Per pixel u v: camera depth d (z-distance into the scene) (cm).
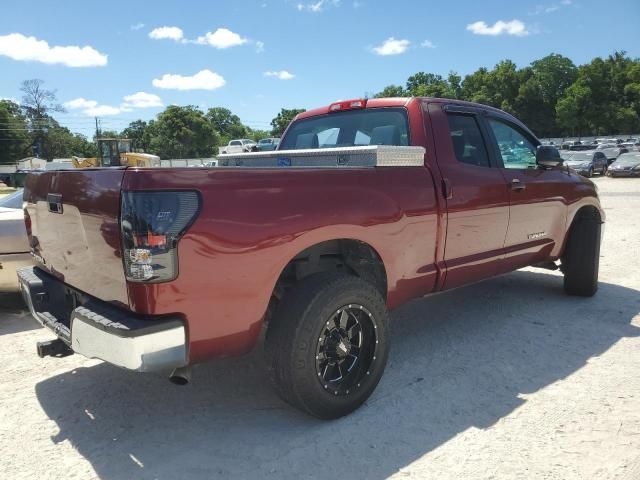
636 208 1477
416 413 328
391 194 350
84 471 276
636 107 8094
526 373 385
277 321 299
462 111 441
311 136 507
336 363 316
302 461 280
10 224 529
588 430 305
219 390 367
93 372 402
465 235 413
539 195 488
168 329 256
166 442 302
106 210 261
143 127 9556
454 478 264
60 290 335
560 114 8262
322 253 349
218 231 264
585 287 561
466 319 509
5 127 8144
